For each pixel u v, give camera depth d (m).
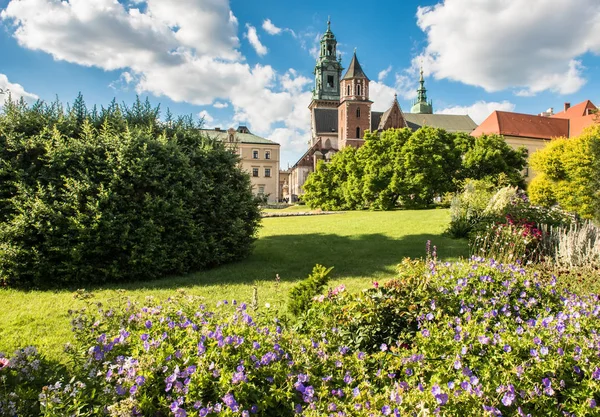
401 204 35.56
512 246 8.05
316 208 39.62
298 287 4.90
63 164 7.37
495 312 3.68
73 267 7.08
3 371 2.83
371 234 14.08
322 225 17.86
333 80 85.12
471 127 76.12
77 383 2.53
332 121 79.69
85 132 7.93
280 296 6.38
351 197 34.34
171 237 8.08
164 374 2.59
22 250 6.92
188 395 2.42
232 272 8.33
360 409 2.42
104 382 2.59
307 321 4.05
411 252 10.48
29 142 7.49
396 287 3.99
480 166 34.94
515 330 3.44
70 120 8.27
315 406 2.51
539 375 2.62
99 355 2.88
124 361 2.76
